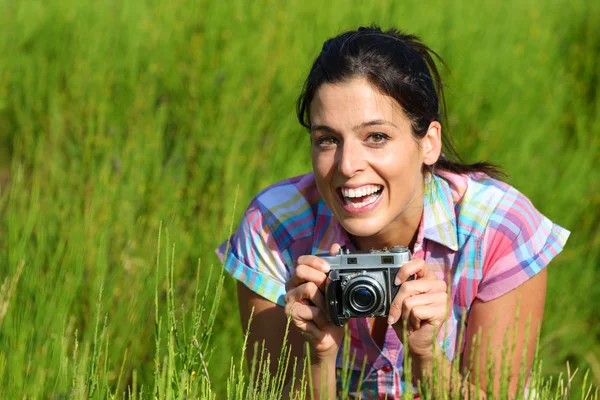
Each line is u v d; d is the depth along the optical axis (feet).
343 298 8.58
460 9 24.02
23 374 10.40
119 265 12.98
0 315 10.52
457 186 9.70
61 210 15.14
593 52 23.11
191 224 15.25
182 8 22.95
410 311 8.41
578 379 15.08
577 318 15.85
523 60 22.36
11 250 12.53
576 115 20.97
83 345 11.70
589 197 17.87
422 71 8.90
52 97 20.85
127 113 19.53
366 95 8.45
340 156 8.63
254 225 10.20
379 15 22.94
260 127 17.94
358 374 9.78
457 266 9.40
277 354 10.00
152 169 16.60
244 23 22.03
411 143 8.77
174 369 8.19
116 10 23.73
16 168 19.47
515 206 9.52
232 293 13.73
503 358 7.30
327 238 9.86
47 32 23.58
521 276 9.25
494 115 20.22
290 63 20.51
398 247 8.71
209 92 19.48
